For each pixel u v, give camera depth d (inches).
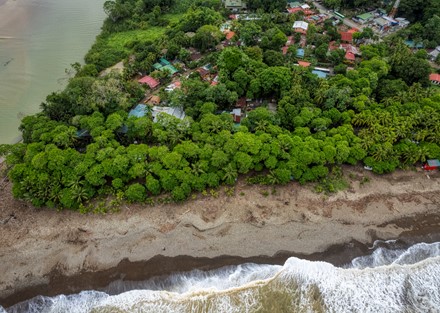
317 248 1844.2
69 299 1630.2
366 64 2765.7
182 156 2047.2
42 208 1950.1
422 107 2429.9
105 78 2568.9
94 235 1845.5
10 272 1704.0
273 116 2303.2
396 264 1776.6
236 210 1974.7
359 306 1608.0
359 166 2223.2
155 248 1811.0
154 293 1641.2
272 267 1765.5
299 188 2091.5
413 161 2167.8
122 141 2288.4
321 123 2260.1
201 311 1573.6
